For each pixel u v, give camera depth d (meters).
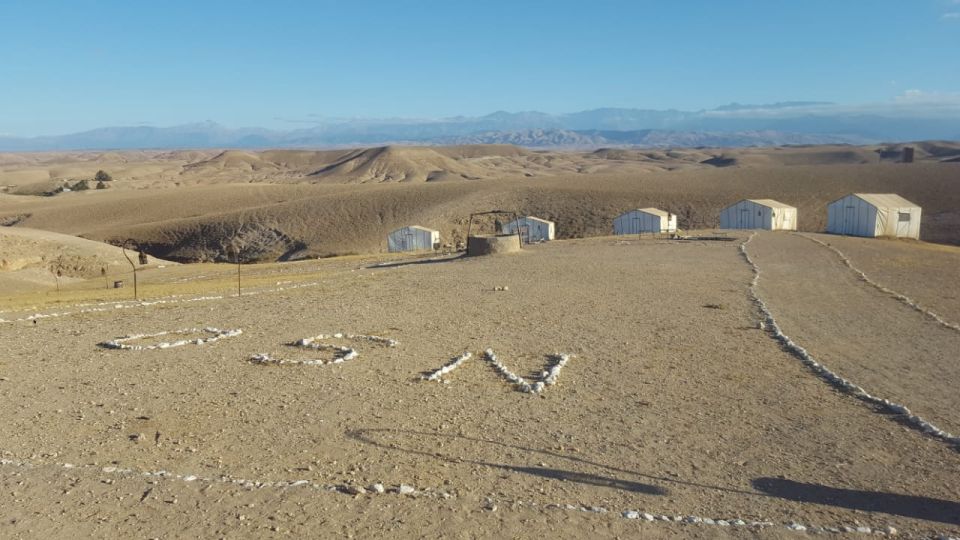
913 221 71.56
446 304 26.91
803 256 46.69
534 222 83.12
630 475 10.30
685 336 20.38
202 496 9.40
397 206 133.12
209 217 132.25
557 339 20.02
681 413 13.29
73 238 71.94
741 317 23.50
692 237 65.06
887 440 11.81
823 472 10.45
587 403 13.90
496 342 19.67
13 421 12.86
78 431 12.27
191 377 16.03
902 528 8.66
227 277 48.25
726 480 10.14
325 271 48.09
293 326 22.53
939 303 27.83
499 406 13.70
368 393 14.61
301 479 10.05
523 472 10.37
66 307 28.22
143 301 30.06
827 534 8.47
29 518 8.79
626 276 35.22
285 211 131.00
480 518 8.79
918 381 15.70
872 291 30.61
